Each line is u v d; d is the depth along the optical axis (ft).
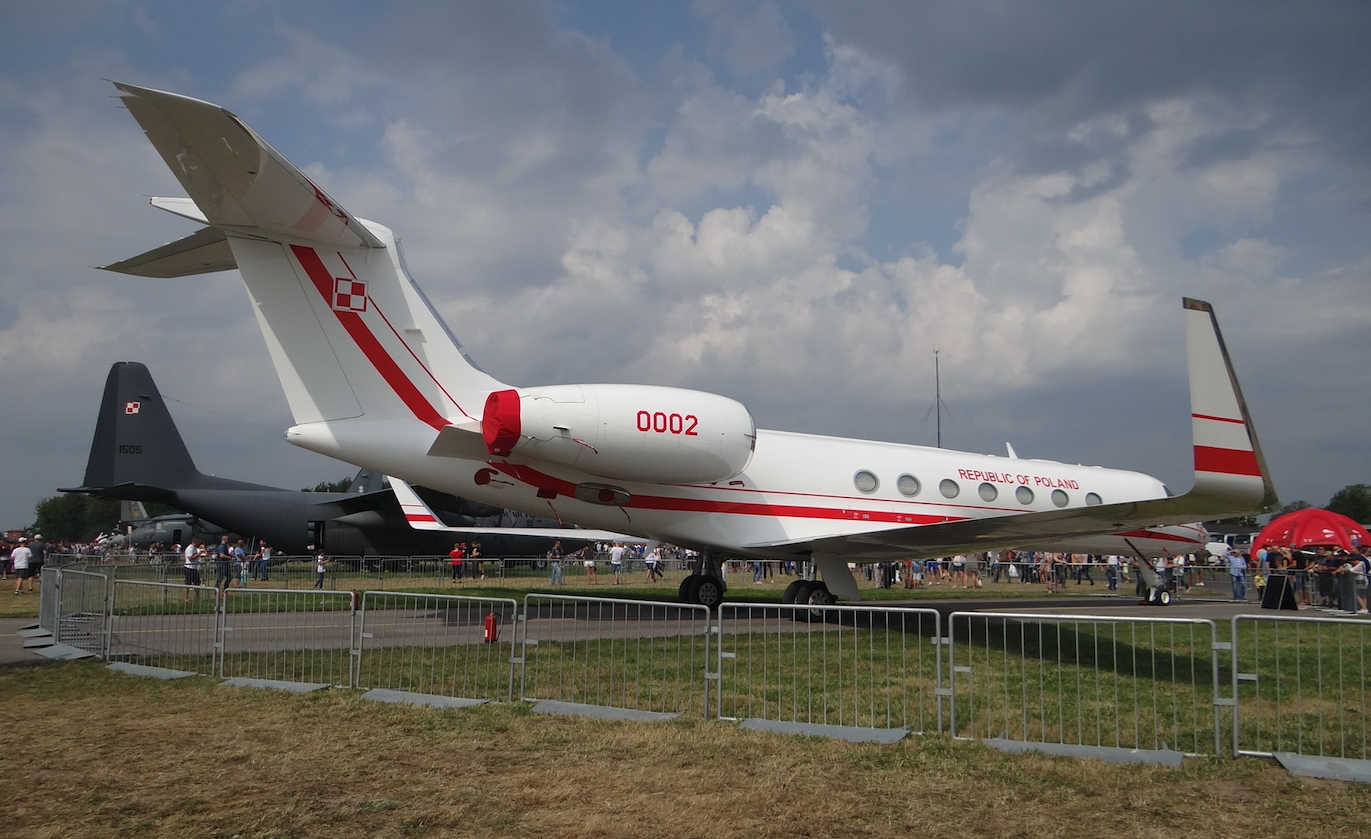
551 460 39.96
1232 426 28.55
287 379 38.42
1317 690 27.43
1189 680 28.68
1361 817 15.56
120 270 37.17
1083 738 21.22
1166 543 63.26
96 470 95.35
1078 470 59.88
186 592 32.19
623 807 15.70
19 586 77.87
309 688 25.96
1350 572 57.47
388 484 105.40
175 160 29.63
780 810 15.62
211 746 19.65
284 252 38.19
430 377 41.27
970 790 16.87
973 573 96.99
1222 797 16.67
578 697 25.00
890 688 26.55
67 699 24.64
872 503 50.26
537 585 84.17
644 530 45.57
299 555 98.07
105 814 15.19
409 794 16.34
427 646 32.48
